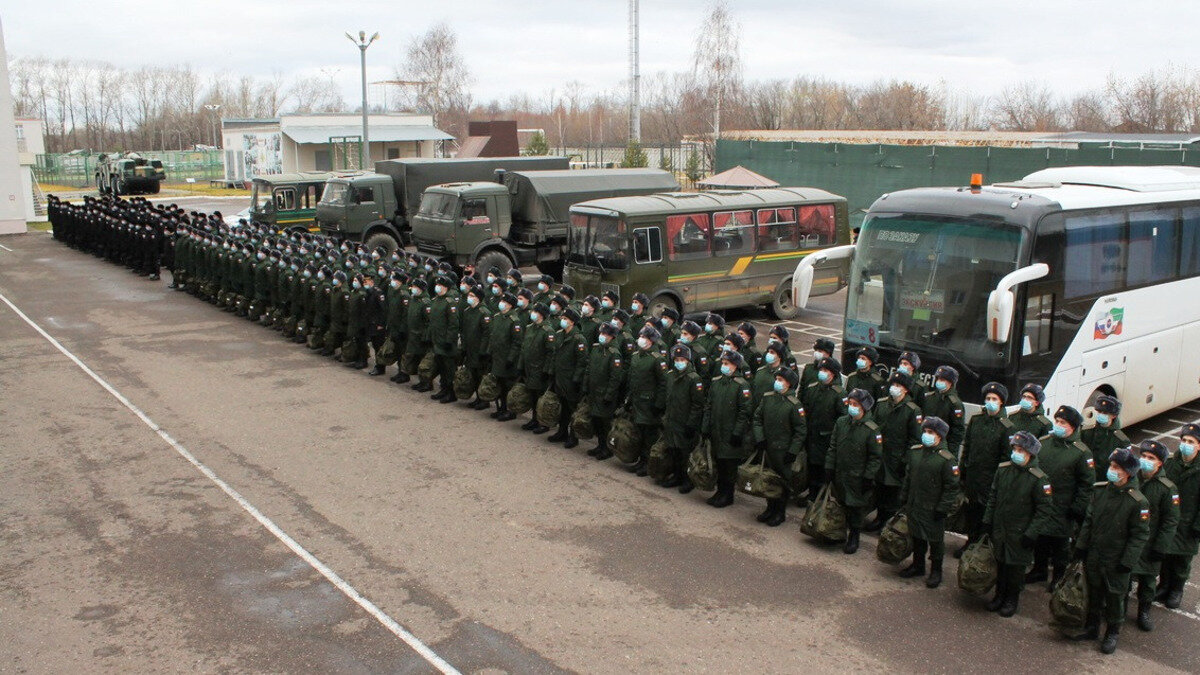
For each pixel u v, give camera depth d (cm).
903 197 1100
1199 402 1420
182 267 2331
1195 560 895
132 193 5381
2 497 1006
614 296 1326
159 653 702
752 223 1955
